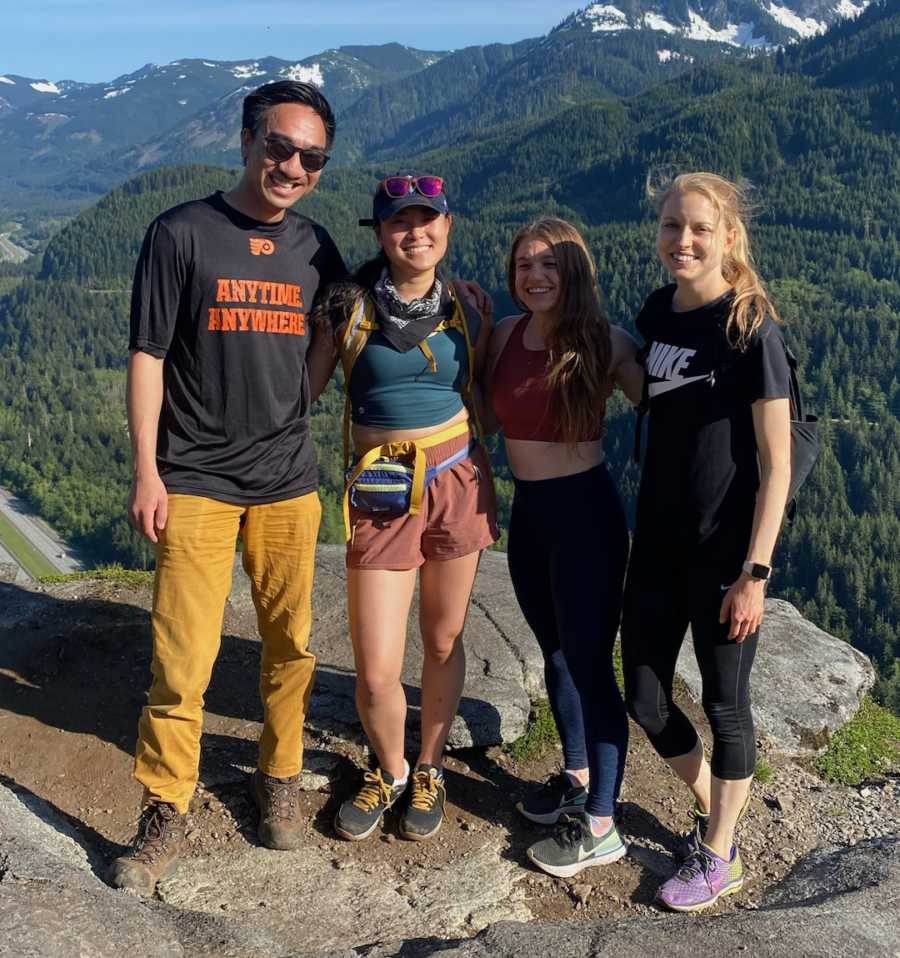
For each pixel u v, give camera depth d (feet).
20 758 12.05
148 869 9.93
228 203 9.78
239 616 16.03
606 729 10.83
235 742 12.55
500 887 10.69
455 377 10.67
